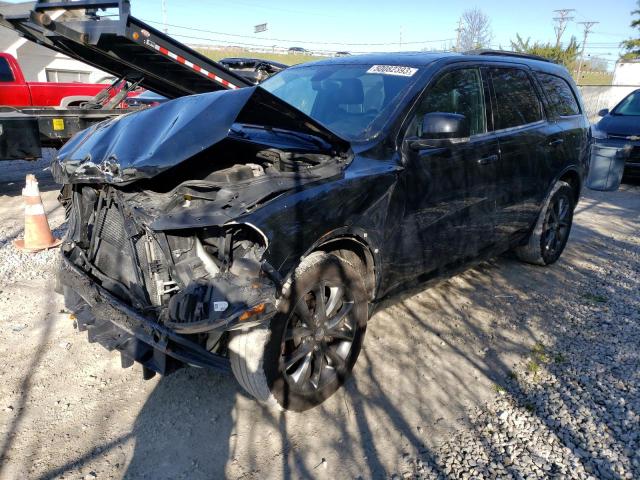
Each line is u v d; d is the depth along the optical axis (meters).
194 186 2.63
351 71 3.98
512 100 4.38
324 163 2.88
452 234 3.71
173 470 2.52
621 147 9.64
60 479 2.43
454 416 2.96
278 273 2.46
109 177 2.62
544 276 5.14
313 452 2.66
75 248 3.15
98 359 3.40
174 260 2.57
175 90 5.58
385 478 2.50
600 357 3.62
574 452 2.68
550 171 4.79
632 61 24.45
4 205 7.15
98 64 5.34
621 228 7.14
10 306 4.06
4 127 6.99
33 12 4.11
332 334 2.96
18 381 3.13
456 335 3.88
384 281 3.24
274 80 4.46
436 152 3.46
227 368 2.65
